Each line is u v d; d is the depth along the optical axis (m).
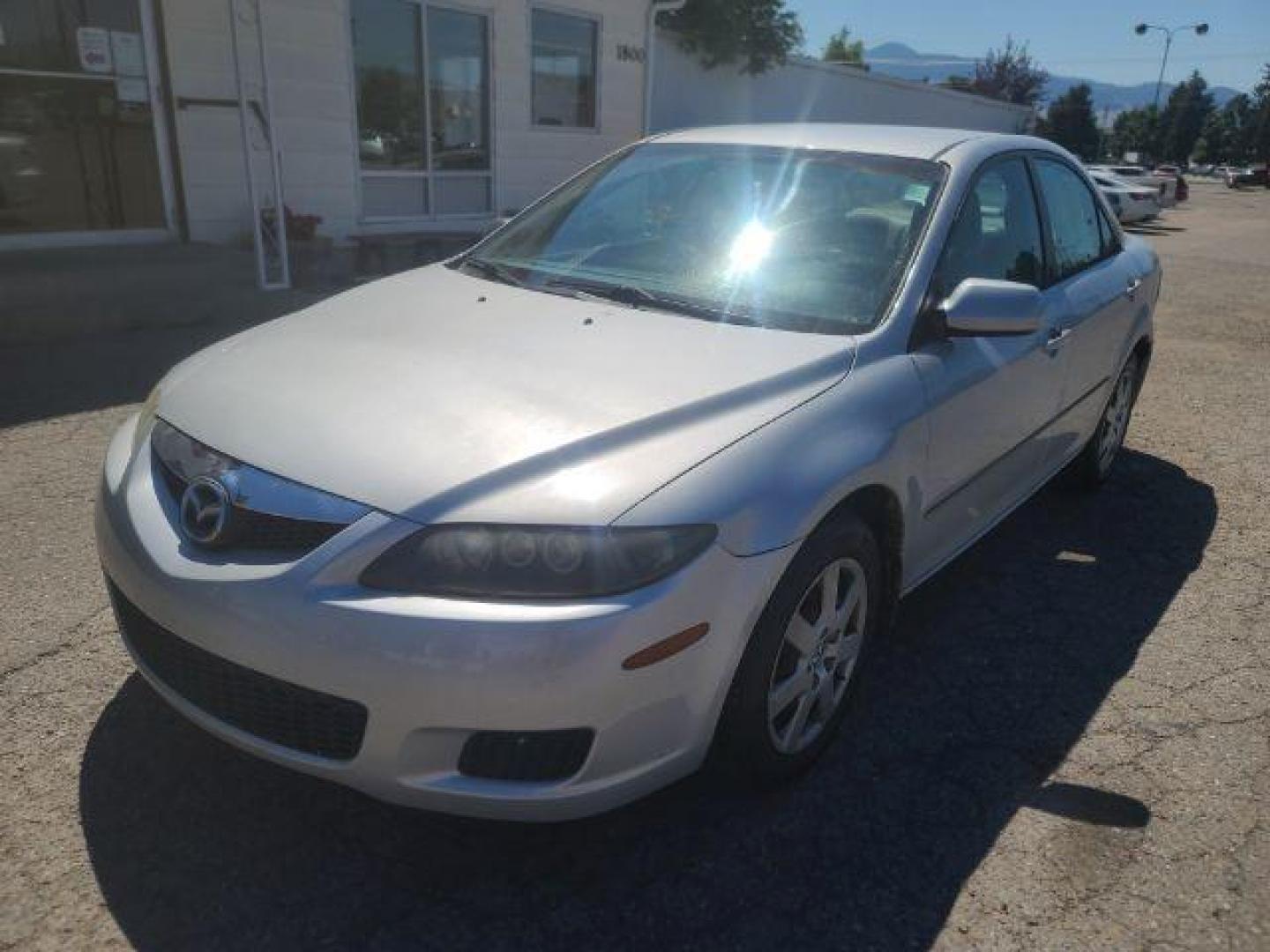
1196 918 2.30
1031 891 2.37
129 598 2.39
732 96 17.14
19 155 7.21
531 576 2.07
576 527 2.10
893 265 3.09
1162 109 89.50
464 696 2.03
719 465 2.29
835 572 2.60
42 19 7.12
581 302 3.12
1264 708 3.18
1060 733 3.00
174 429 2.56
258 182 8.65
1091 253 4.49
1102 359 4.36
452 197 10.52
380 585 2.08
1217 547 4.44
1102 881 2.41
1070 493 5.01
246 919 2.17
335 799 2.55
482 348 2.72
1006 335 2.97
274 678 2.12
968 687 3.24
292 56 8.66
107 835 2.38
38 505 4.07
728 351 2.72
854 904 2.31
